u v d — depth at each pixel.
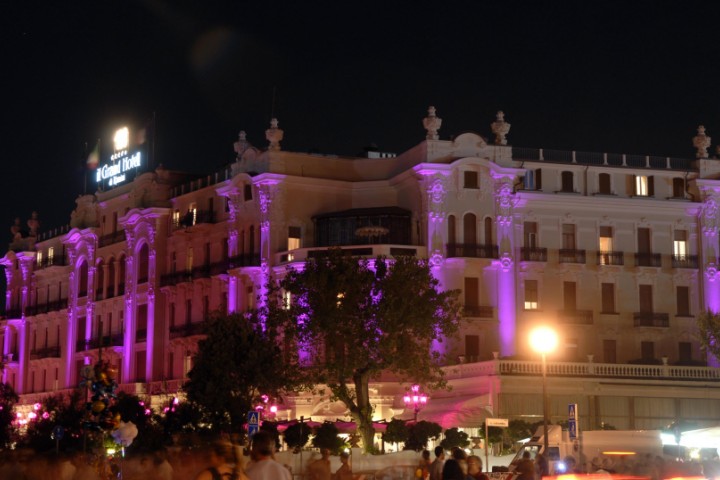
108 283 104.69
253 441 19.08
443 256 79.62
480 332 79.75
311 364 76.81
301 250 80.38
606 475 33.91
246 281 85.81
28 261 119.12
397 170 85.25
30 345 117.56
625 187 85.12
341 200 85.81
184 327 91.56
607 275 83.50
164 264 97.00
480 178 81.25
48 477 25.23
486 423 50.41
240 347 72.19
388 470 35.38
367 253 79.00
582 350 81.88
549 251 82.38
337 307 67.88
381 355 67.25
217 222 90.69
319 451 65.12
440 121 81.81
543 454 44.84
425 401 68.94
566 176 84.00
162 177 98.75
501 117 83.75
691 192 86.31
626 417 73.81
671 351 83.94
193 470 25.02
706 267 85.19
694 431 47.53
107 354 102.19
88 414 34.97
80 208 110.75
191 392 72.25
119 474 37.72
